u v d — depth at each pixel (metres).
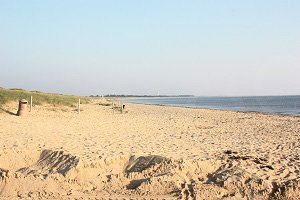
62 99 35.44
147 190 7.18
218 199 6.77
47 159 8.96
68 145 11.30
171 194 7.04
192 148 11.73
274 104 85.38
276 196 6.87
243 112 43.06
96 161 8.33
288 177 7.91
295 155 10.95
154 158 8.46
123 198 6.88
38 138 12.51
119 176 7.81
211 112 42.03
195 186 7.15
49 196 6.95
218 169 8.31
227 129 20.02
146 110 44.28
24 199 6.80
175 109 50.28
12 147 10.19
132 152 10.16
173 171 7.75
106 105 47.00
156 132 16.98
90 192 7.22
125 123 21.09
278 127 22.14
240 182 7.23
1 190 7.16
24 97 27.70
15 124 16.19
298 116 34.94
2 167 8.56
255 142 14.16
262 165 8.77
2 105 23.80
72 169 7.80
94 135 14.49
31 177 7.48
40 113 22.16
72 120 20.47
